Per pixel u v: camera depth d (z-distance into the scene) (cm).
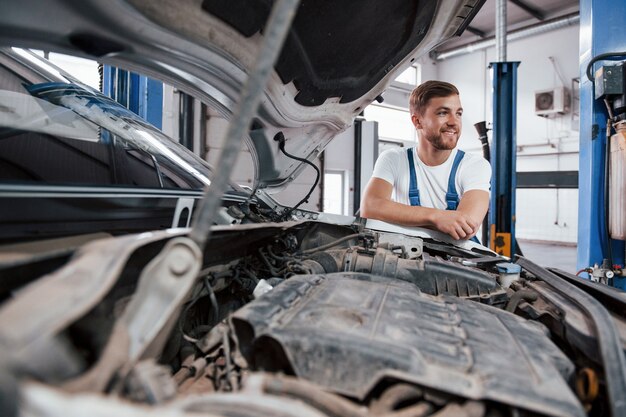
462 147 1008
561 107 837
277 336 65
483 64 960
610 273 232
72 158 111
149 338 56
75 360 49
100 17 70
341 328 71
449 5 133
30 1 63
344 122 176
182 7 77
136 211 102
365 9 113
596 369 81
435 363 63
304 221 144
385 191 205
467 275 122
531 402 56
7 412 39
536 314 109
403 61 160
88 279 52
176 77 104
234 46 95
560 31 854
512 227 301
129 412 39
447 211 175
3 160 93
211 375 81
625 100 222
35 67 135
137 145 145
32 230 78
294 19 100
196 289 95
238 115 52
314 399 56
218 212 137
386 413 59
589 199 253
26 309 46
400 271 125
